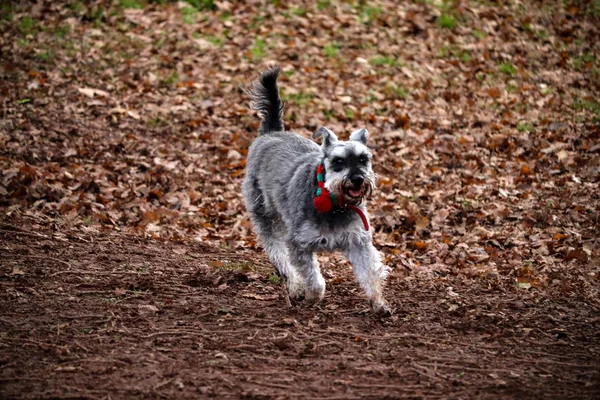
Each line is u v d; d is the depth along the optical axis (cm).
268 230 930
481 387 600
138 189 1204
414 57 1803
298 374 618
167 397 568
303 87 1645
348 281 930
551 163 1355
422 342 702
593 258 993
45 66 1628
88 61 1673
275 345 678
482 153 1407
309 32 1867
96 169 1255
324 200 757
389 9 1989
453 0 2042
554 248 1035
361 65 1756
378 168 1343
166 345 671
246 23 1886
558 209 1171
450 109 1611
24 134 1334
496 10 2030
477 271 959
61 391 571
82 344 662
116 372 609
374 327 746
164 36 1805
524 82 1753
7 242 921
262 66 1720
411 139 1468
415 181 1298
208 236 1086
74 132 1391
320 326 741
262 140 962
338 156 767
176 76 1661
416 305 823
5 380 585
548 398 579
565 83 1755
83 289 804
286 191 840
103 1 1905
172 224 1108
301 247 795
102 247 958
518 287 899
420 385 602
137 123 1473
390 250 1052
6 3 1855
